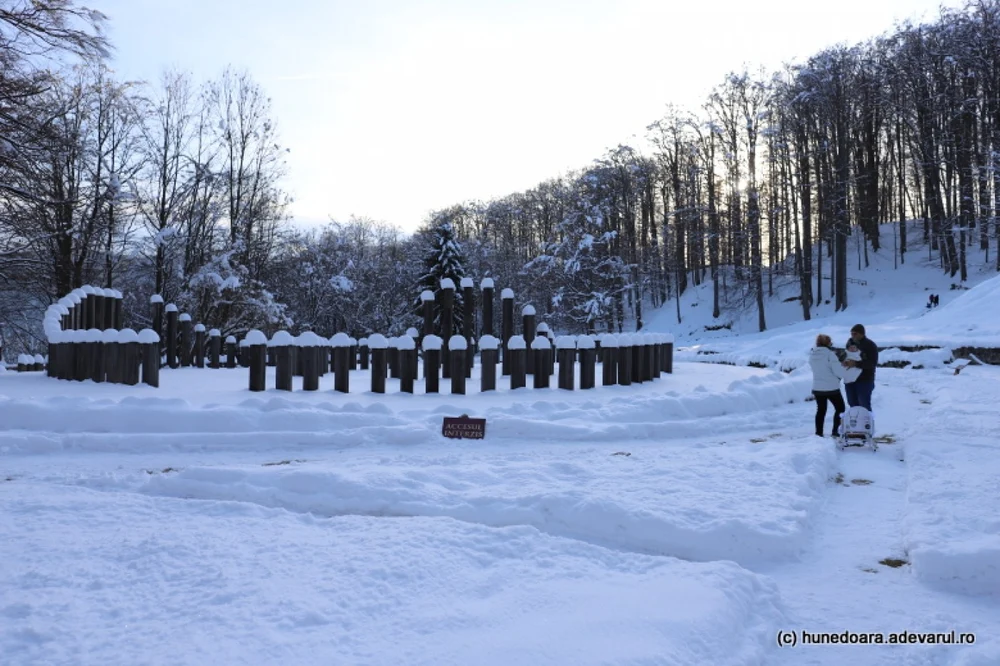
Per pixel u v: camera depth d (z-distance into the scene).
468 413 10.52
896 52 47.03
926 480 6.96
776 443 9.12
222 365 22.62
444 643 3.42
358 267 51.47
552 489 6.40
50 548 4.85
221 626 3.61
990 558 4.53
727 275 57.88
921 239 54.91
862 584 4.71
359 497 6.31
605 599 3.98
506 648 3.35
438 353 13.23
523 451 9.08
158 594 4.04
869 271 50.84
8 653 3.29
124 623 3.64
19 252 25.59
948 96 44.88
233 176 37.22
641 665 3.19
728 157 48.56
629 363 15.15
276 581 4.25
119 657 3.25
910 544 5.13
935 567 4.66
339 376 13.10
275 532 5.30
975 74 43.00
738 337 44.31
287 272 43.25
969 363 23.56
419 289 43.84
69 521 5.57
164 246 33.50
